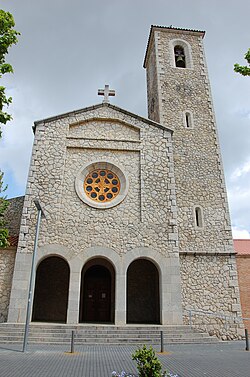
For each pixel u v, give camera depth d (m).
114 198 16.44
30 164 16.14
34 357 9.10
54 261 17.56
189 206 17.19
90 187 16.64
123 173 16.73
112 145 17.28
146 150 17.39
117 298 14.11
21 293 13.65
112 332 12.66
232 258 15.99
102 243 15.02
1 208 14.85
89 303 17.53
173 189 16.66
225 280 15.48
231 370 7.90
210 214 17.11
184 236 16.38
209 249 16.19
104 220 15.51
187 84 21.47
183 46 23.66
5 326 12.59
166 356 9.68
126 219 15.70
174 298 14.38
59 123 17.38
